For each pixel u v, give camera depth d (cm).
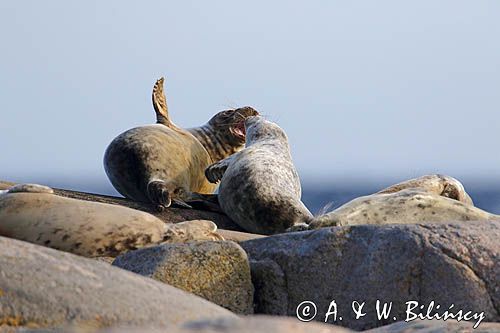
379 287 2384
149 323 1612
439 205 3117
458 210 3105
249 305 2436
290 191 3809
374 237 2433
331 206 3756
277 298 2475
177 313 1662
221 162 4159
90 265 1777
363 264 2417
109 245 2652
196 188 4509
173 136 4478
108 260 2586
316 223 3141
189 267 2364
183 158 4400
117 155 4334
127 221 2694
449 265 2320
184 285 2353
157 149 4319
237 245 2427
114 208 2720
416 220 3097
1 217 2631
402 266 2364
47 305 1634
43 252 1783
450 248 2344
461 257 2331
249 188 3772
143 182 4234
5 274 1678
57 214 2642
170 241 2742
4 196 2697
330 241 2475
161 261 2353
